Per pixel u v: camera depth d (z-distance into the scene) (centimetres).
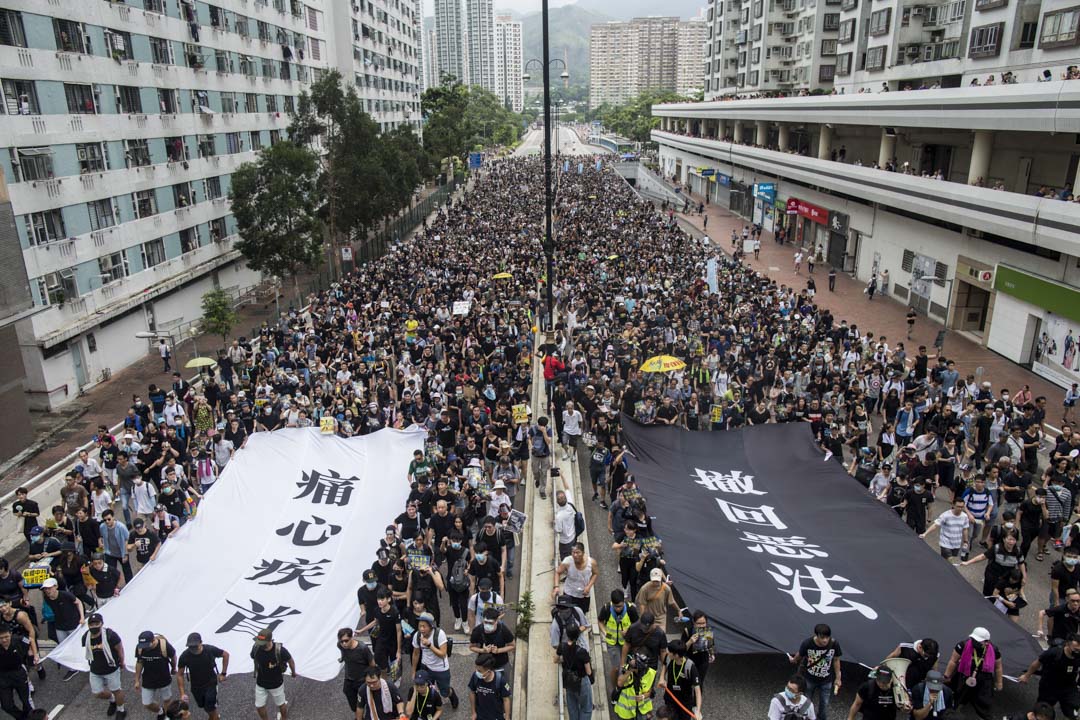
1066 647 967
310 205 3903
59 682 1198
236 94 4603
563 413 2014
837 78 5491
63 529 1404
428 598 1154
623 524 1420
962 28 3950
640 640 976
